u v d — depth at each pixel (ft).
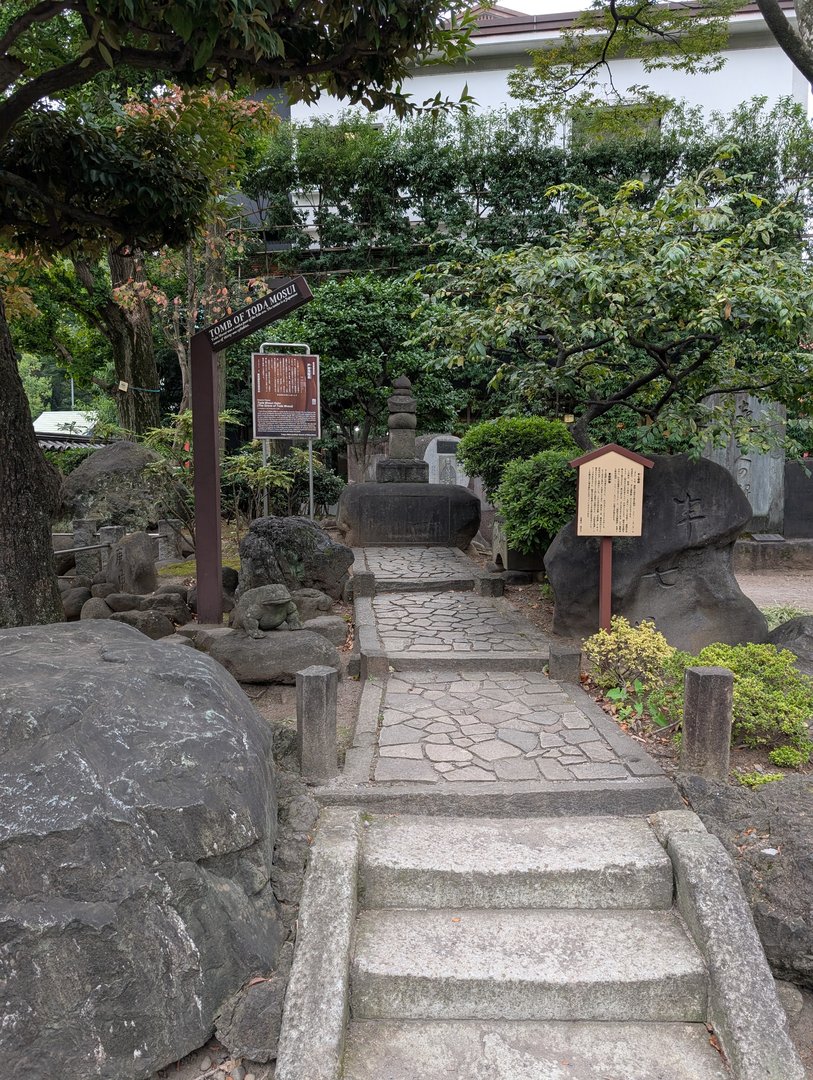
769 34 50.67
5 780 9.21
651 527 21.86
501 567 31.58
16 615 17.04
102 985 8.94
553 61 39.40
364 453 51.31
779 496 41.19
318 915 10.83
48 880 8.92
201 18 13.09
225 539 39.27
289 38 16.14
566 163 52.01
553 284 21.77
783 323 19.24
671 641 21.84
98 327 55.26
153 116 20.98
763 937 11.10
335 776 13.96
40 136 18.97
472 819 13.16
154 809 9.62
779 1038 9.53
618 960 10.62
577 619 22.40
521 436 32.58
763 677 16.21
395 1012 10.35
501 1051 9.85
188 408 43.68
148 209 21.31
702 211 22.33
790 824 12.28
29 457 17.44
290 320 47.24
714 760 13.87
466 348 25.50
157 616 22.81
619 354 25.64
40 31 18.97
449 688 18.74
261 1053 9.67
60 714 9.83
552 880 11.75
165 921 9.43
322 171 52.70
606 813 13.33
